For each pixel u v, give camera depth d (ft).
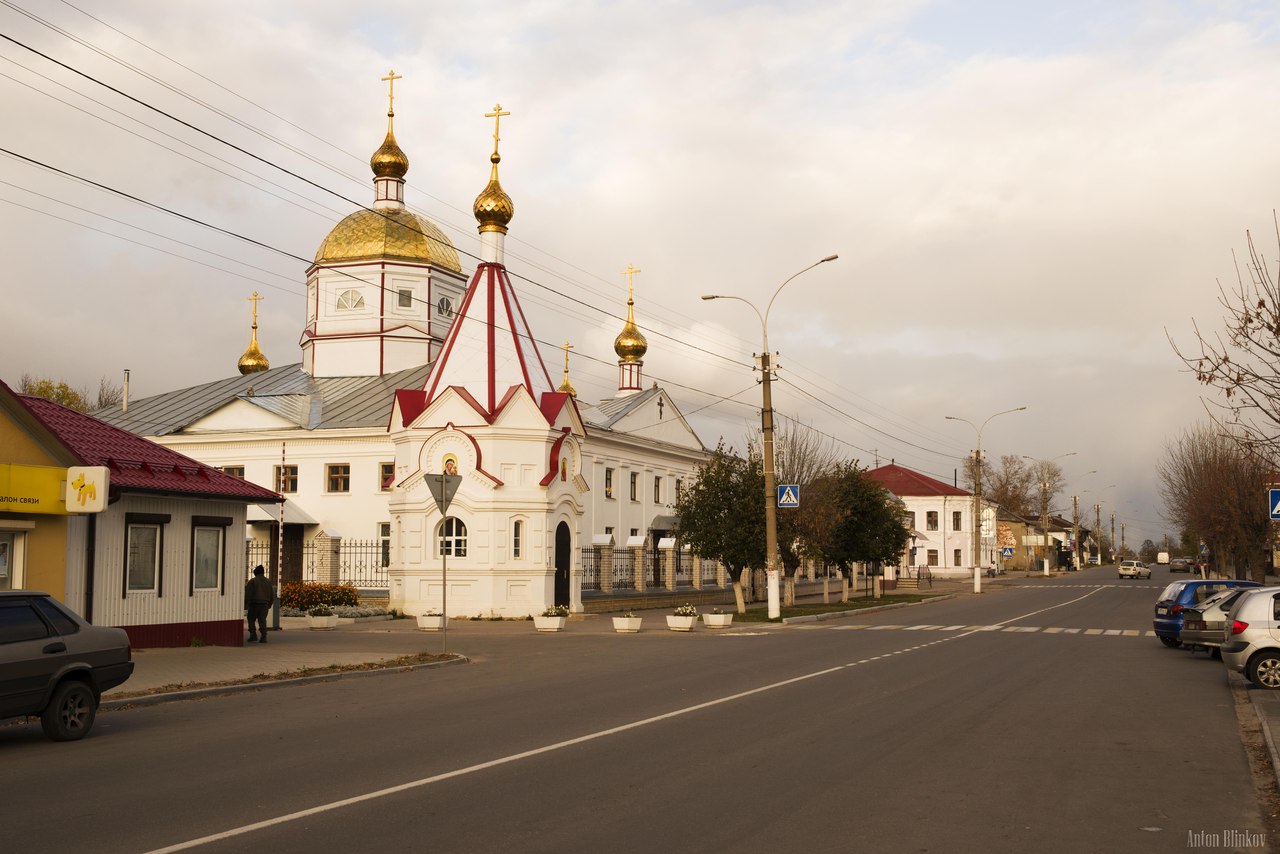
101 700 51.88
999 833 27.89
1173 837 27.78
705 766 36.24
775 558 128.26
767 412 128.98
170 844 26.17
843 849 26.17
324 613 114.73
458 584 126.62
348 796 31.50
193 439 170.60
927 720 47.24
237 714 50.21
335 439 163.43
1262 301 60.03
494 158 135.64
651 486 199.52
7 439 67.67
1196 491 195.42
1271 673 60.59
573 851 25.70
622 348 219.20
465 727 45.01
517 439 128.57
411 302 177.58
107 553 76.07
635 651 85.71
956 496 360.69
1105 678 65.72
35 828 27.81
